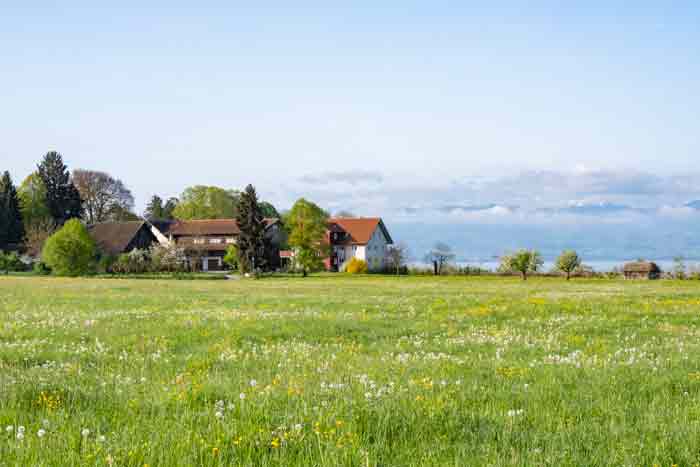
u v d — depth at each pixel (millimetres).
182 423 7422
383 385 9797
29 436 6898
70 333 17984
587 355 13578
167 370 11930
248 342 16234
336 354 14086
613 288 51156
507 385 10031
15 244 122438
